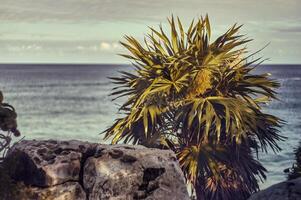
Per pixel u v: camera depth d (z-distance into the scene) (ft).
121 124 60.59
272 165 168.45
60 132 320.09
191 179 53.62
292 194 20.39
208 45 61.36
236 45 60.49
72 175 18.72
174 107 59.82
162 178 19.33
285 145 216.95
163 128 59.41
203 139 57.36
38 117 416.05
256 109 58.13
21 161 18.53
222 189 55.57
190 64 59.72
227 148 56.44
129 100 62.08
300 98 558.15
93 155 19.51
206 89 60.49
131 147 20.57
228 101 56.95
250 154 59.88
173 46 62.23
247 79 60.54
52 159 18.76
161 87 59.11
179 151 57.82
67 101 584.81
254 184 58.70
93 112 461.37
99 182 18.57
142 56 61.57
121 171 18.89
